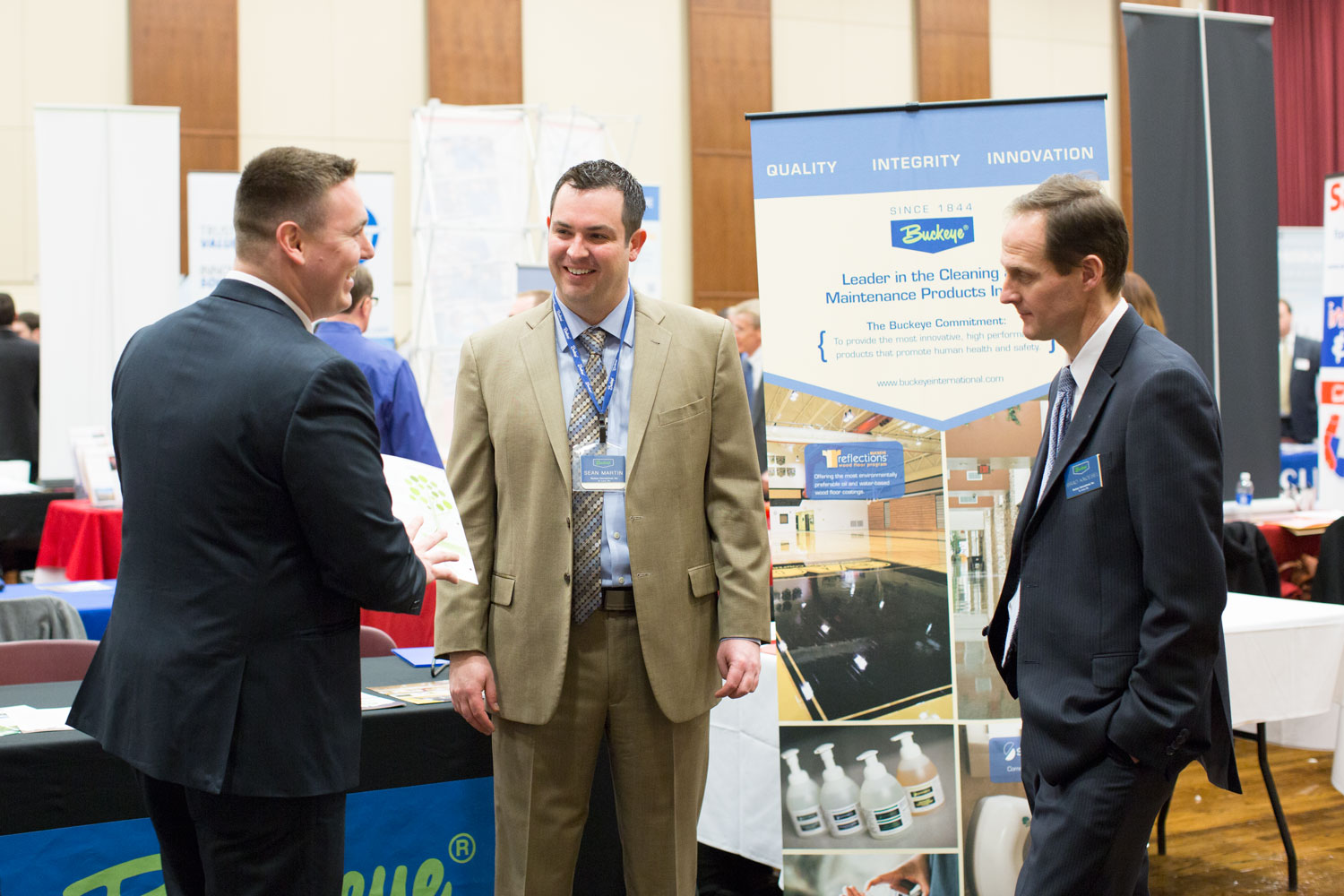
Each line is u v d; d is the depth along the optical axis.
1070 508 1.46
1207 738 1.38
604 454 1.77
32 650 2.30
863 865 2.27
